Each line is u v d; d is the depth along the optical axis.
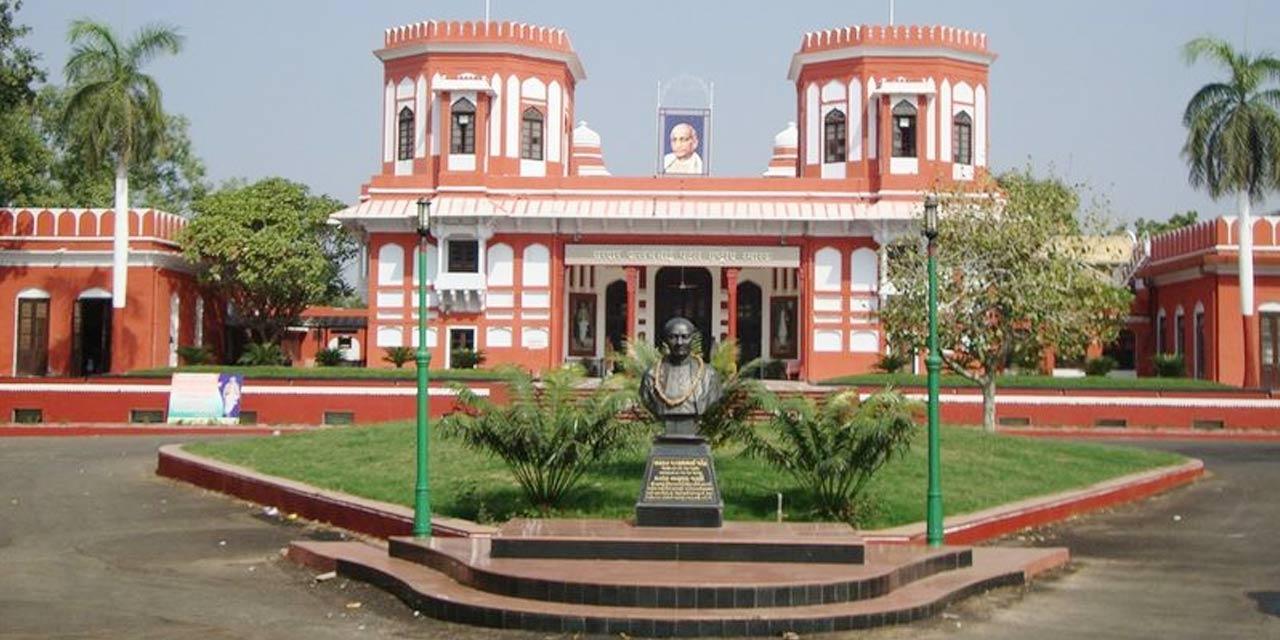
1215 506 20.05
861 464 16.23
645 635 11.66
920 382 34.97
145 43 38.47
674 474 14.48
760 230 40.94
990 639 11.73
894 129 41.72
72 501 20.78
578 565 13.20
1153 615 12.80
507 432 16.25
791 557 13.45
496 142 42.31
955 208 29.53
